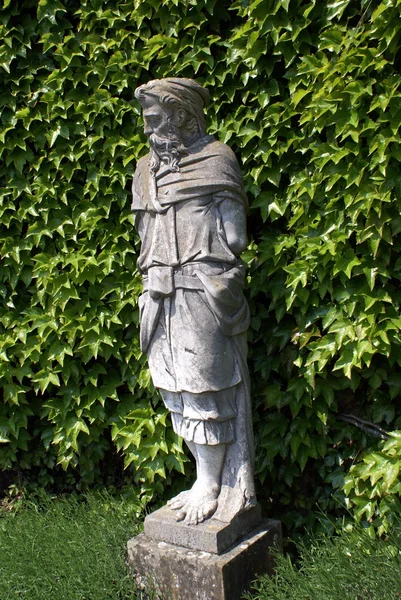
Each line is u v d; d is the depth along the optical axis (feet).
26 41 13.06
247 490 10.39
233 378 10.28
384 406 11.91
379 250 11.21
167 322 10.25
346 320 11.58
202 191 9.96
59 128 13.01
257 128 12.10
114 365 13.84
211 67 12.14
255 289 12.23
